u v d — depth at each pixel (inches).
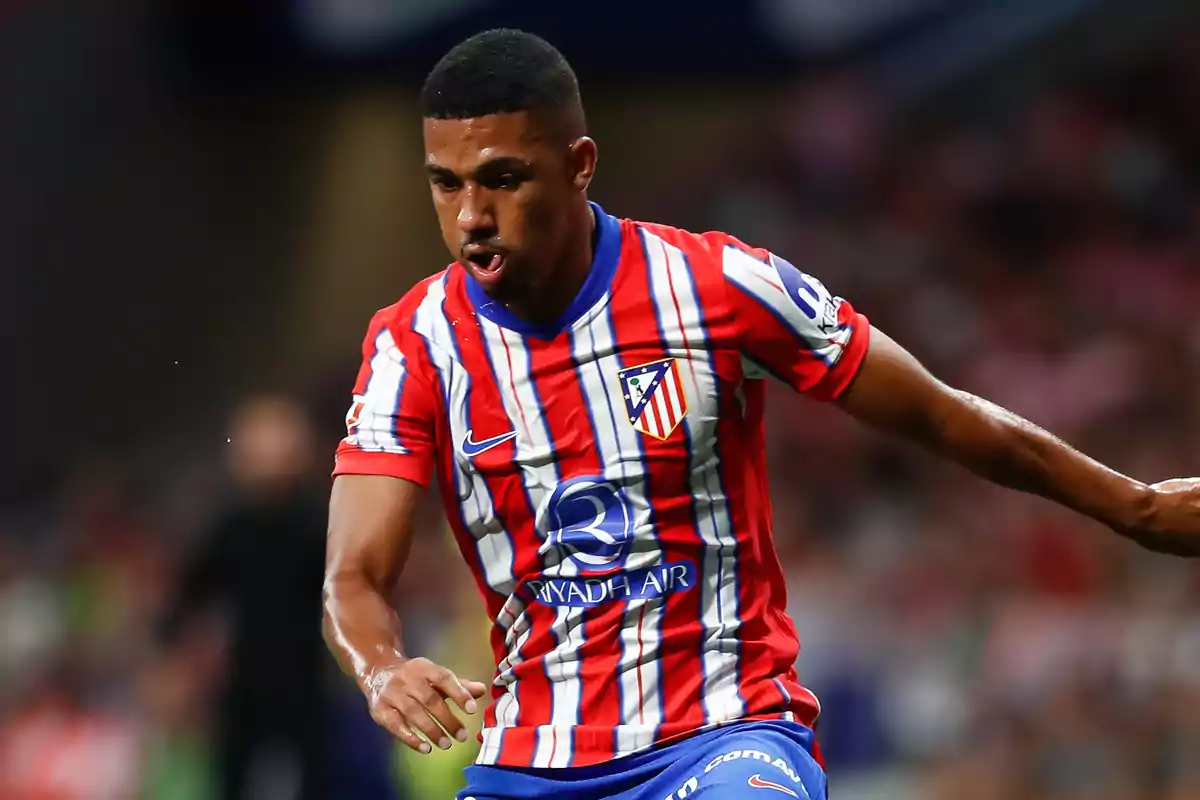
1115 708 1033.5
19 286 1958.7
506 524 414.0
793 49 2069.4
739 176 1989.4
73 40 2001.7
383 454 416.2
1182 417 1482.5
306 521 949.8
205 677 1149.7
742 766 389.4
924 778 1087.0
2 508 1889.8
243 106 2095.2
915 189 1909.4
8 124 1953.7
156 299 2023.9
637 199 2038.6
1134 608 1135.0
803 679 1179.3
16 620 1433.3
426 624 1143.6
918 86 2043.6
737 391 417.1
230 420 1951.3
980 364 1640.0
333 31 2075.5
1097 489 422.6
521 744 411.2
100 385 1979.6
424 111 399.9
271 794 961.5
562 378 409.7
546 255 400.8
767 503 428.8
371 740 1023.6
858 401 415.5
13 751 1282.0
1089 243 1796.3
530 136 393.4
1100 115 1941.4
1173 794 994.7
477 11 2062.0
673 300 412.2
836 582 1277.1
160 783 1162.6
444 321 419.2
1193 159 1891.0
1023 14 2037.4
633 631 405.4
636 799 401.4
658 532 406.3
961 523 1349.7
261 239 2076.8
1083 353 1606.8
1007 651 1124.5
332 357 1987.0
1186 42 1979.6
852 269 1804.9
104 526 1630.2
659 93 2089.1
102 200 2016.5
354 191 2096.5
